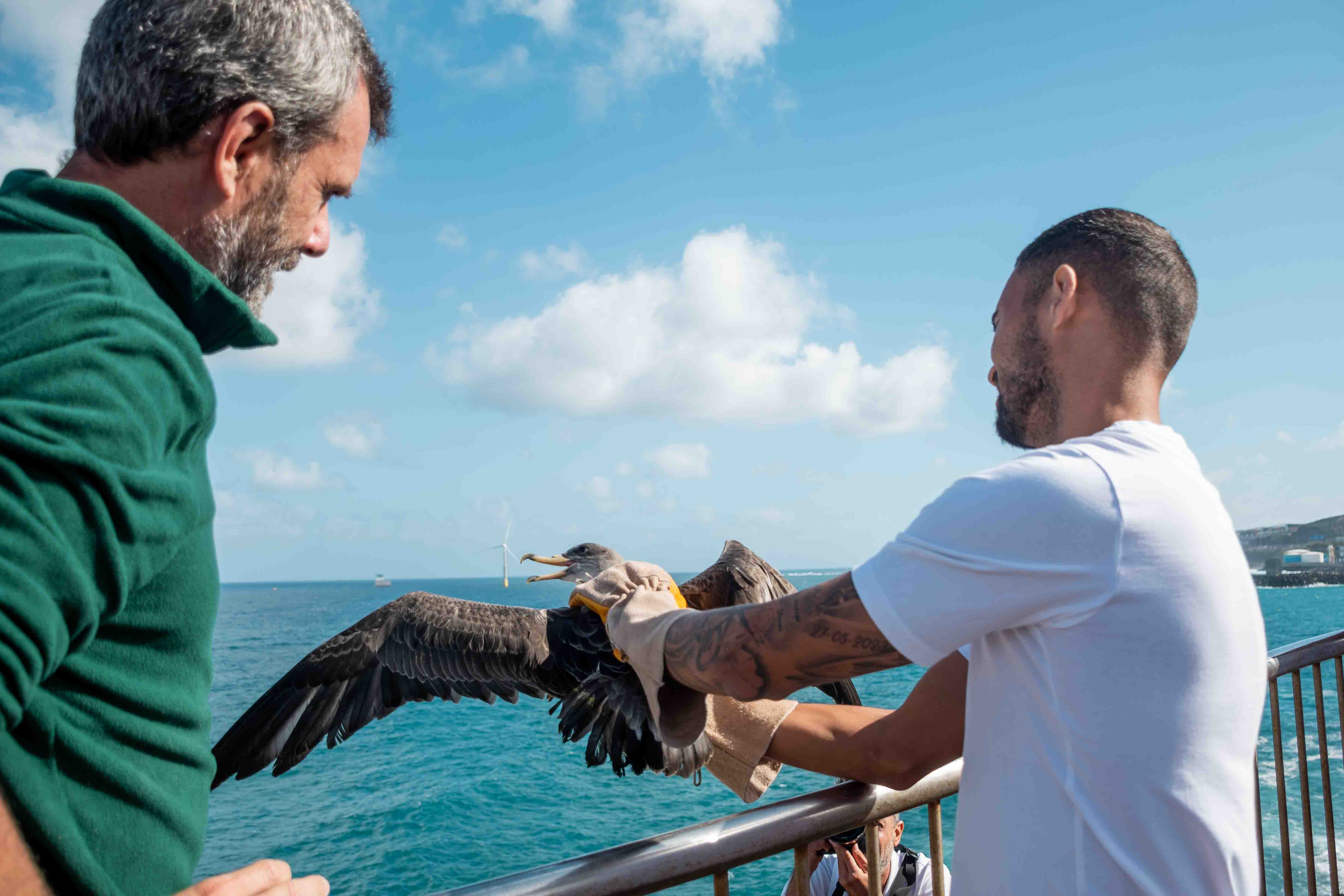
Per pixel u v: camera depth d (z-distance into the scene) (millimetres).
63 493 912
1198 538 1438
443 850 19453
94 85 1252
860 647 1529
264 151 1330
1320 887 7602
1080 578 1403
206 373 1180
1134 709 1390
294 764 3045
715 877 1971
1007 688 1545
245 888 1321
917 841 13516
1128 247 1666
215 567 1274
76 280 1063
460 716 39906
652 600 2082
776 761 2297
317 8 1360
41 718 1032
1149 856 1388
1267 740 16281
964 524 1449
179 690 1206
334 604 153375
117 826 1120
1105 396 1685
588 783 25234
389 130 1615
